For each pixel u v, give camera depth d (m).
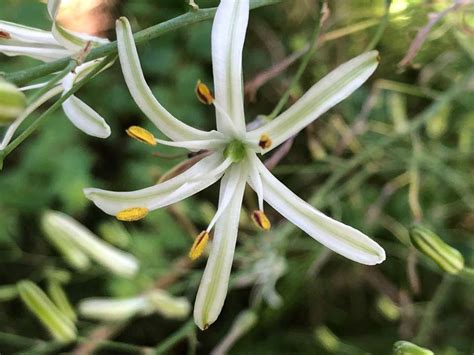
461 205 0.13
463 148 0.12
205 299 0.06
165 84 0.15
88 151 0.15
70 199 0.14
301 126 0.06
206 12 0.06
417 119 0.11
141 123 0.15
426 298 0.13
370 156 0.11
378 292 0.14
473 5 0.08
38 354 0.12
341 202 0.13
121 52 0.05
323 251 0.11
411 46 0.08
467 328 0.13
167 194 0.06
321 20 0.07
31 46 0.06
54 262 0.15
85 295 0.14
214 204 0.14
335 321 0.14
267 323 0.13
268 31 0.13
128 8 0.13
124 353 0.15
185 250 0.13
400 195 0.13
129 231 0.14
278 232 0.11
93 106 0.14
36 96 0.05
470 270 0.07
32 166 0.14
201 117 0.14
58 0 0.06
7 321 0.14
